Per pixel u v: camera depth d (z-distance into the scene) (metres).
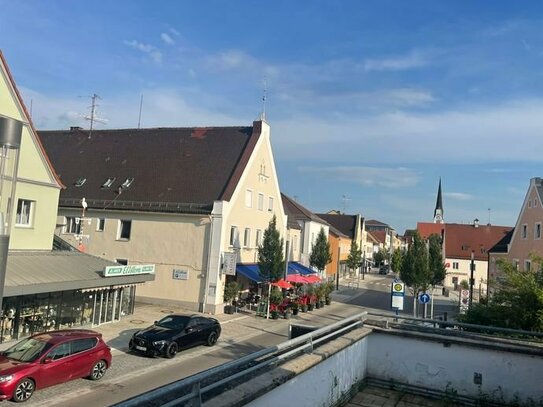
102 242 34.62
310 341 8.58
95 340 15.80
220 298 32.03
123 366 17.72
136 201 34.47
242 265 35.09
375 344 11.71
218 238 31.91
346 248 81.62
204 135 39.09
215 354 20.73
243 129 38.69
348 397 10.27
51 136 43.66
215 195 33.56
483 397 10.66
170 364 18.58
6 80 22.34
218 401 5.49
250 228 36.62
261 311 32.19
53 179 25.06
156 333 19.86
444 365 11.09
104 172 38.19
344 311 39.47
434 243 44.97
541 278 16.48
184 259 32.53
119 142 40.94
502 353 10.68
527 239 40.25
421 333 11.41
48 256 23.83
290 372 7.07
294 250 50.97
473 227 86.06
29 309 20.36
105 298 24.94
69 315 22.47
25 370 13.21
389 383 11.47
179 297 32.25
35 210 24.09
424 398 11.00
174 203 33.50
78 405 13.24
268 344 23.52
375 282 77.31
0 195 9.73
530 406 10.33
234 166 35.72
